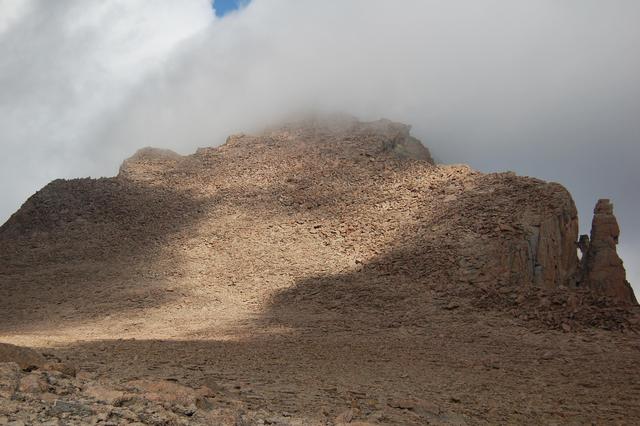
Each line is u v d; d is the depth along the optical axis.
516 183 55.56
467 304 42.38
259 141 81.69
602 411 18.69
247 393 17.66
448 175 62.22
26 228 72.06
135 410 11.25
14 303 53.47
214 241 62.03
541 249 47.91
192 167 79.69
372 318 41.81
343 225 59.12
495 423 16.28
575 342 33.44
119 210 71.88
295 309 45.91
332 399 17.84
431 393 20.67
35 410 10.25
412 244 52.59
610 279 47.56
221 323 42.56
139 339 34.84
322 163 72.62
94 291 54.41
